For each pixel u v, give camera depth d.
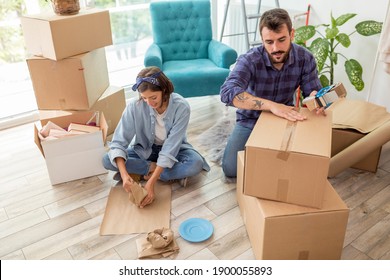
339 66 2.90
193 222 1.76
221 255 1.58
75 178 2.13
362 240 1.66
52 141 1.98
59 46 2.09
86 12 2.24
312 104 1.54
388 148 2.40
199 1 2.99
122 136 1.94
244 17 2.99
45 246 1.66
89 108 2.31
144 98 1.75
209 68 2.74
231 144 2.04
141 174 2.04
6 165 2.32
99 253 1.61
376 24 2.44
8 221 1.83
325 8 2.83
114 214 1.83
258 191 1.42
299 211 1.36
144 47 3.62
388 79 2.60
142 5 3.39
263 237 1.38
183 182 2.02
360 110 2.23
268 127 1.47
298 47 1.83
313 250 1.45
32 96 3.14
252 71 1.81
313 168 1.29
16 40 3.03
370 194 1.96
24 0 2.83
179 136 1.91
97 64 2.43
